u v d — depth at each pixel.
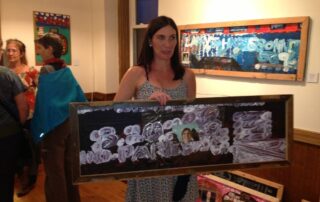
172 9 3.37
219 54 2.92
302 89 2.46
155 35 1.29
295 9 2.42
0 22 3.38
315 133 2.40
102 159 1.14
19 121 2.10
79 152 1.12
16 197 2.80
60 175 2.32
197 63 3.12
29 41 3.62
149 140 1.18
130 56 4.02
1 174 2.08
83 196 2.84
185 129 1.21
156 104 1.17
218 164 1.25
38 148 2.59
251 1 2.67
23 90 2.14
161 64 1.37
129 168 1.17
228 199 2.54
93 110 1.12
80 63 4.12
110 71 4.11
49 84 2.22
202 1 3.05
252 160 1.27
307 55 2.39
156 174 1.19
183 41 3.22
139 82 1.35
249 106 1.24
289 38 2.44
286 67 2.48
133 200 1.37
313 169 2.46
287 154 1.29
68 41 3.96
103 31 4.01
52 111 2.20
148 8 3.69
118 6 3.93
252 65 2.69
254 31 2.64
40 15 3.68
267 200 2.38
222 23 2.84
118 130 1.15
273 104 1.26
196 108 1.21
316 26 2.32
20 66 3.08
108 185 3.08
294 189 2.58
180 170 1.21
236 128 1.25
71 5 3.94
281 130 1.28
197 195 1.44
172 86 1.38
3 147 2.02
